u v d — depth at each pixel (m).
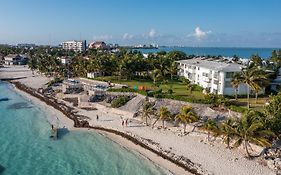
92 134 73.94
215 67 93.69
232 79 78.62
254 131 52.81
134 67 123.50
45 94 119.94
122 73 123.31
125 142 67.50
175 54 167.38
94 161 59.00
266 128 54.28
